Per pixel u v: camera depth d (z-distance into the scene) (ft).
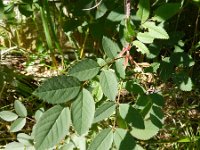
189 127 1.25
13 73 1.36
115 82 0.75
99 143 0.73
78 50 1.49
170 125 1.25
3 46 1.60
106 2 1.14
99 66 0.74
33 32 1.58
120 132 0.74
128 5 0.87
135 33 0.89
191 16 1.37
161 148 1.17
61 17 1.44
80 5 1.18
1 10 1.00
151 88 1.27
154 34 0.87
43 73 1.54
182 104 1.34
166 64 1.06
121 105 0.78
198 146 1.11
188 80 1.05
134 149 0.74
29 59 1.53
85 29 1.36
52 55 1.40
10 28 1.59
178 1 1.19
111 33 1.25
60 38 1.55
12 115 1.00
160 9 0.89
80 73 0.72
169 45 1.07
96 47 1.49
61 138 0.67
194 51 1.33
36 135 0.67
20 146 0.97
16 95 1.37
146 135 0.84
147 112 0.88
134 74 1.27
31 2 1.28
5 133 1.23
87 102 0.69
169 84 1.37
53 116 0.68
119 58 0.84
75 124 0.68
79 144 0.94
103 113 0.76
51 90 0.67
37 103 1.34
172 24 1.35
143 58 1.36
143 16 0.90
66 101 0.68
